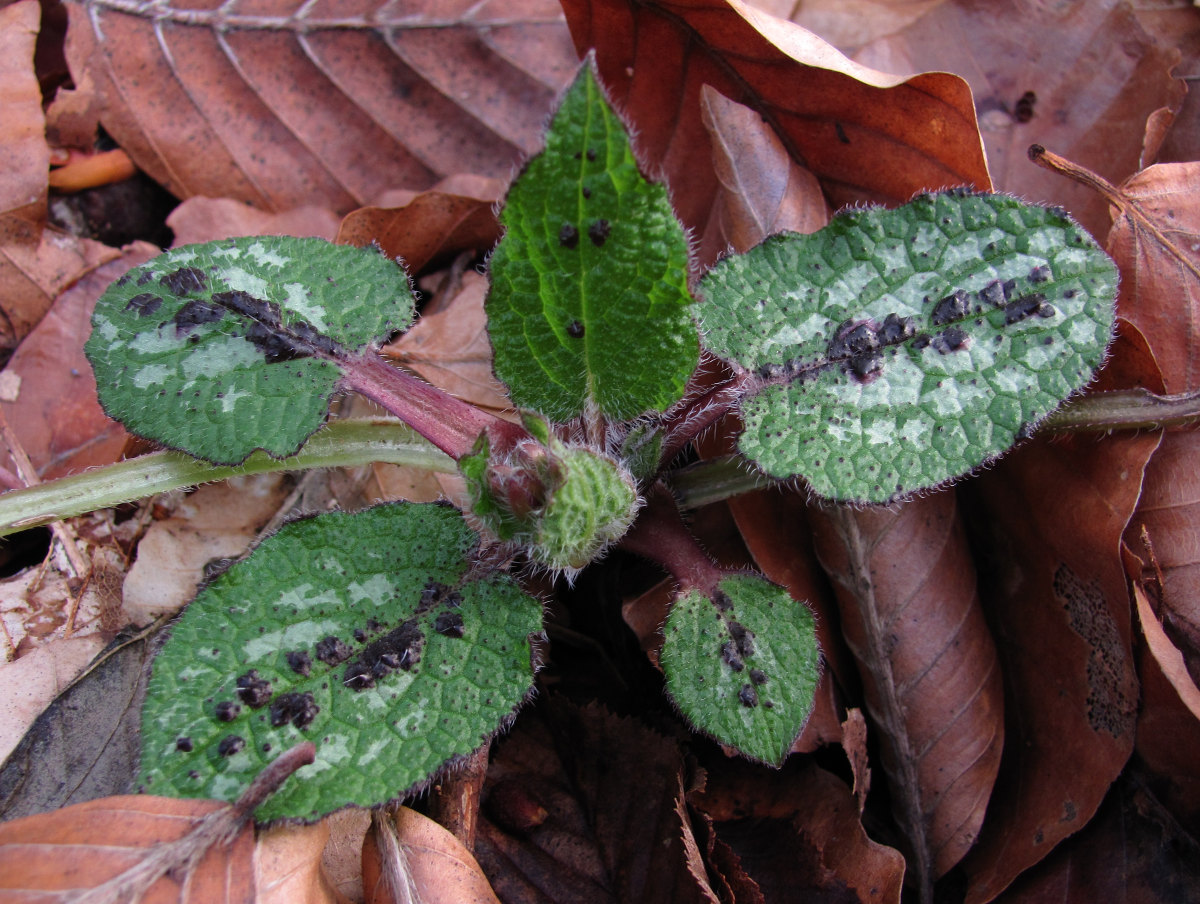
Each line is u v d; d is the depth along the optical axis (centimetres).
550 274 15
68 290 20
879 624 17
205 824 15
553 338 15
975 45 20
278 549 16
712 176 19
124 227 21
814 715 17
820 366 16
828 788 17
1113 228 18
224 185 21
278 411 16
